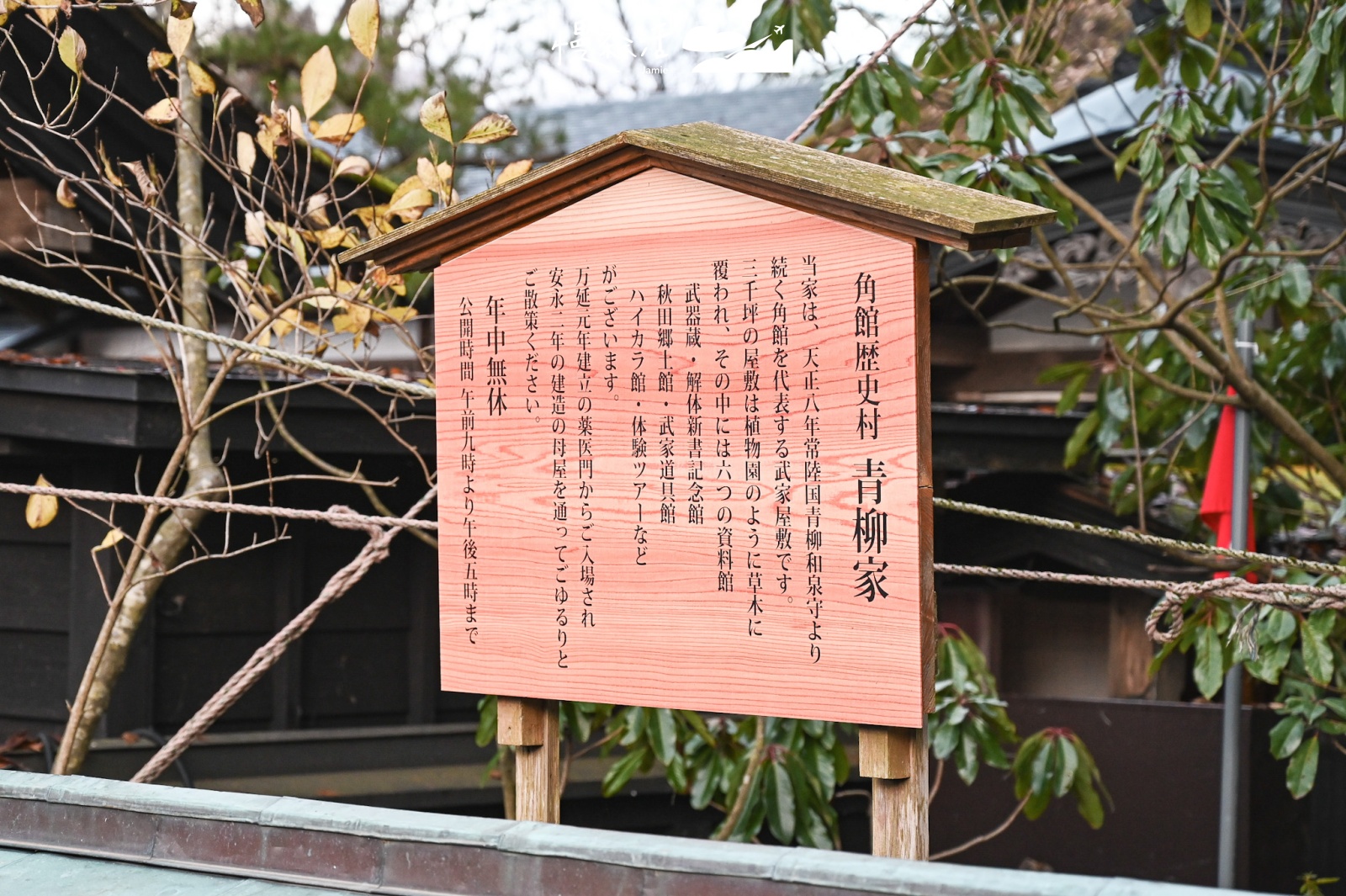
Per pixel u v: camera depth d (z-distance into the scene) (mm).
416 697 6039
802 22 3902
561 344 2584
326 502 5809
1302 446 5035
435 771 5855
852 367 2289
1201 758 6203
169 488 4398
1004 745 6691
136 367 5406
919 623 2236
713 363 2426
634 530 2512
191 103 4680
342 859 2574
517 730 2682
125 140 5121
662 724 4238
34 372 4855
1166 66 5180
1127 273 7090
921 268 2289
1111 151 6879
